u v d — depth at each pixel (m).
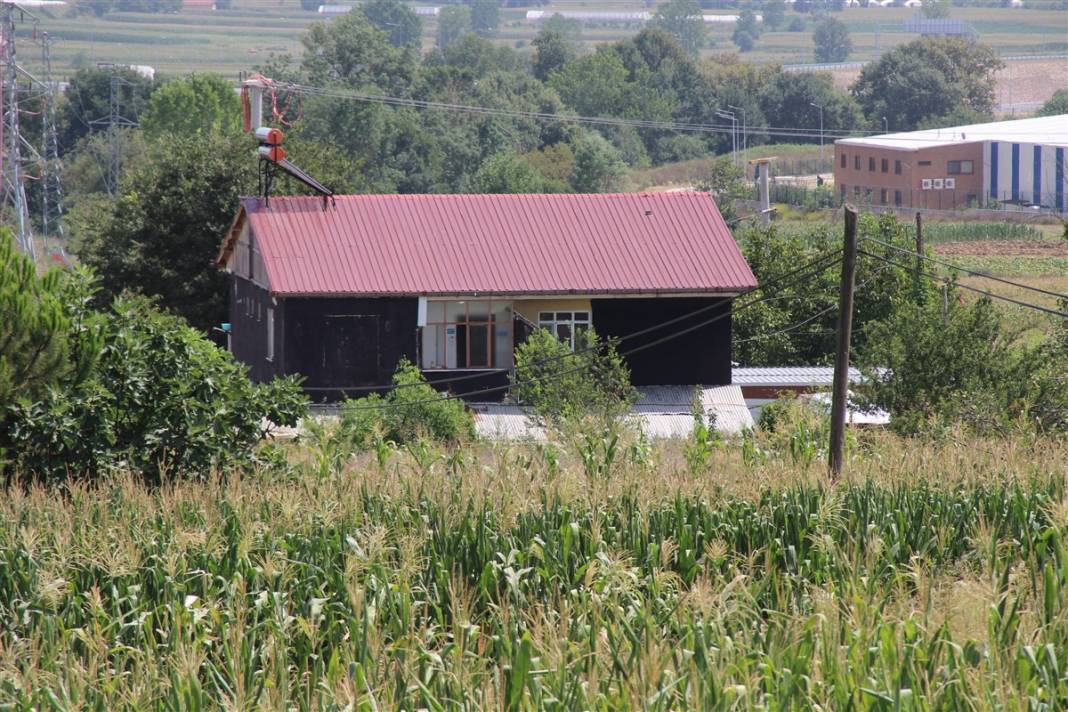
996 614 37.44
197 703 35.34
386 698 35.34
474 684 36.44
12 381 71.88
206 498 58.88
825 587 46.19
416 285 146.00
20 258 74.25
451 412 118.06
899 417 104.25
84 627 44.06
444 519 52.16
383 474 62.62
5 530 53.38
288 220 153.12
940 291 166.62
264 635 42.66
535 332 130.75
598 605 41.31
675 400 147.12
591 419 79.19
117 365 76.12
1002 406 104.31
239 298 170.75
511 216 157.75
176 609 42.34
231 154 190.25
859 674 34.31
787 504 56.16
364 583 45.00
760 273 172.62
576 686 33.84
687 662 35.41
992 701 32.22
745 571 50.94
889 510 57.50
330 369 145.38
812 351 171.00
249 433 79.38
